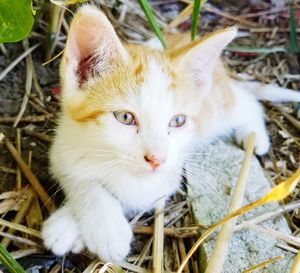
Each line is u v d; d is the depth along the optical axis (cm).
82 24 27
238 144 39
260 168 36
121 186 31
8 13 26
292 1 44
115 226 29
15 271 26
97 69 29
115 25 45
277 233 31
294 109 41
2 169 34
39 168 34
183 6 49
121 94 29
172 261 31
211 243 31
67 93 29
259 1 50
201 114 34
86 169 30
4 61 40
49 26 40
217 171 36
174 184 33
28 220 31
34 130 37
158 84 29
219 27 48
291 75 44
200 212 33
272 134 40
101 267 28
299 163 35
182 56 30
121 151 28
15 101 38
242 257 30
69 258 30
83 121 29
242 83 42
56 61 41
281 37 47
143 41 44
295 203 34
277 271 29
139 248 31
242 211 24
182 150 30
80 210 30
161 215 32
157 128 28
